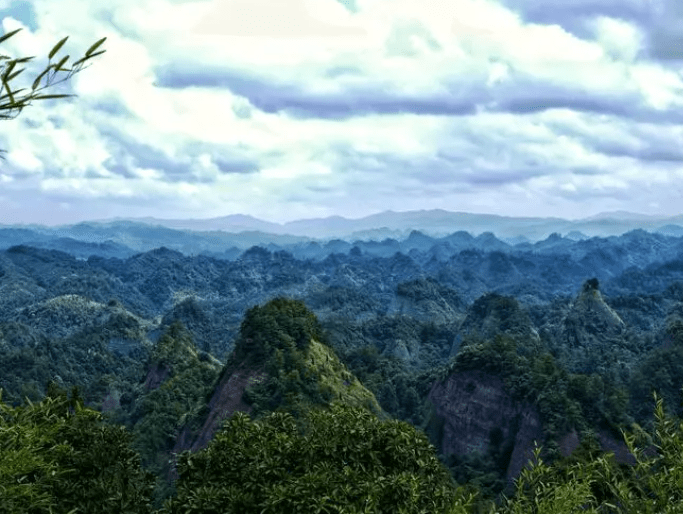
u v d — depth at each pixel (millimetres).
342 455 29312
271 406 116750
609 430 118812
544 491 13641
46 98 9305
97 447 31891
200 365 180375
